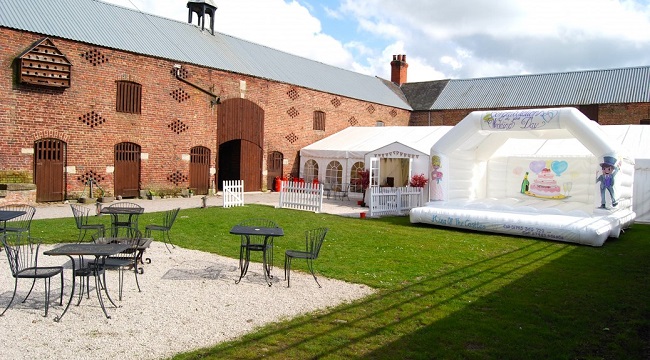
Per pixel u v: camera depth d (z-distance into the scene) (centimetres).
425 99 3822
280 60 3011
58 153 1852
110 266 772
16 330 579
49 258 954
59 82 1816
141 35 2214
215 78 2383
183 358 504
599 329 606
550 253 1102
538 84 3450
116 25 2155
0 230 972
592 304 707
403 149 1984
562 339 570
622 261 1018
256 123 2603
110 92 1986
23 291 741
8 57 1706
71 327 594
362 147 2562
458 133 1546
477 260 1015
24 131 1750
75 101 1878
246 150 2566
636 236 1366
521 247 1173
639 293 767
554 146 1938
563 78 3394
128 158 2067
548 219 1299
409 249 1122
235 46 2780
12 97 1719
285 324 613
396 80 4147
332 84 3186
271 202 2133
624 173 1427
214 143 2392
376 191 1725
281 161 2762
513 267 948
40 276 638
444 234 1359
